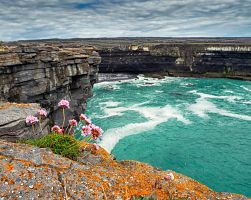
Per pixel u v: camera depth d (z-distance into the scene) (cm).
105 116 3369
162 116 3394
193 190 605
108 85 6172
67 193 502
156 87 5884
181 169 2044
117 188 548
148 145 2442
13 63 2217
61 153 658
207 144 2506
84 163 653
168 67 7950
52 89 2569
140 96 4856
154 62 7900
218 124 3095
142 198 528
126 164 702
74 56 2894
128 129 2842
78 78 3112
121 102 4319
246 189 1791
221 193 617
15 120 1016
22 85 2345
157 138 2614
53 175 542
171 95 4925
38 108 1195
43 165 566
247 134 2780
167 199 545
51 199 481
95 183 545
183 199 554
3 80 2194
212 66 7669
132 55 7825
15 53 2262
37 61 2414
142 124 3020
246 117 3388
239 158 2234
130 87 5884
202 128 2944
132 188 559
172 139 2602
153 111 3656
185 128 2934
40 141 691
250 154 2311
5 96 2209
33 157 586
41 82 2466
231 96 4781
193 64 7788
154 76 7544
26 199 472
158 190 569
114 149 2339
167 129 2880
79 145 710
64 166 579
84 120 702
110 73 8112
